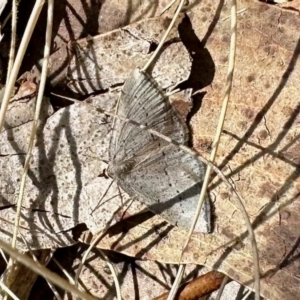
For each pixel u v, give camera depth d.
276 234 0.13
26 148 0.14
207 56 0.13
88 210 0.14
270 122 0.13
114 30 0.13
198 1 0.13
